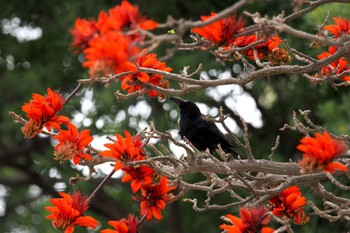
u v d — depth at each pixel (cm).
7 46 2102
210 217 1895
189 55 1747
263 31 605
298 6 577
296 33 592
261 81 1845
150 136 725
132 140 713
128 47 521
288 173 771
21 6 2106
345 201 761
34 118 701
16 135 1997
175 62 1719
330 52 768
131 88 754
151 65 721
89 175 759
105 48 515
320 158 579
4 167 2636
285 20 655
